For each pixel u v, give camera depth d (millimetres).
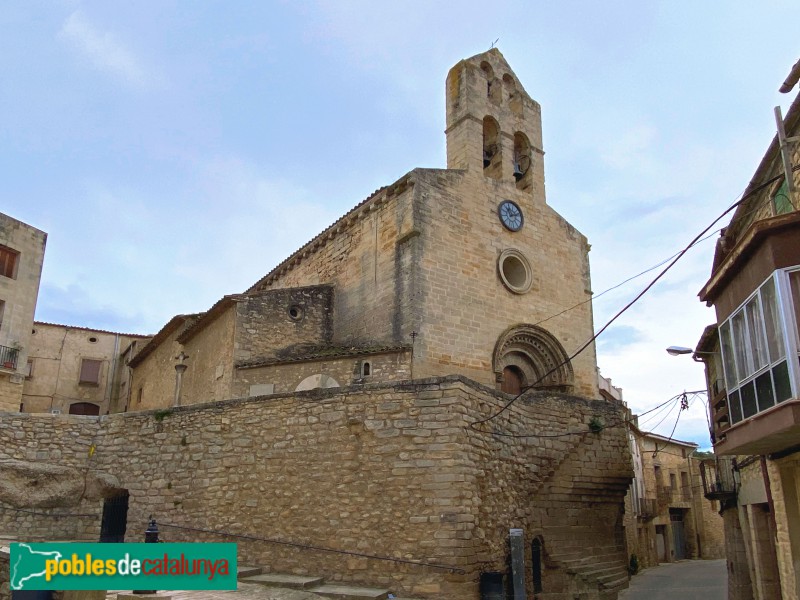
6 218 29578
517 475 16438
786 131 12898
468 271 24391
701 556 47844
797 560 13367
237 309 24016
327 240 28078
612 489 19344
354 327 24938
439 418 14250
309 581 13523
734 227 16266
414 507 13859
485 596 13320
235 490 15781
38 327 40688
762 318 11438
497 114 28078
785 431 10859
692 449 51219
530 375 26047
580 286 28422
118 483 17109
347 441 14945
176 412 17109
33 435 17344
